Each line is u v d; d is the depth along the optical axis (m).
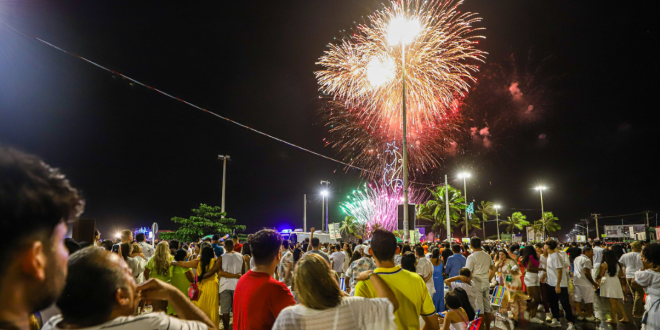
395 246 3.39
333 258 11.67
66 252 1.02
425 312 3.36
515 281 9.37
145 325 1.39
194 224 22.67
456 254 8.62
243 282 3.10
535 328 8.70
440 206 47.19
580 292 9.71
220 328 8.31
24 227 0.84
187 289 6.77
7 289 0.85
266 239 3.12
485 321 7.61
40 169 0.92
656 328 4.37
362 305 2.36
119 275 1.44
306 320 2.24
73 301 1.33
